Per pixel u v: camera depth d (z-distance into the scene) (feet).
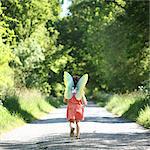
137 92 135.74
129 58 142.10
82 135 64.75
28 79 164.25
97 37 238.07
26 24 182.60
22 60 166.40
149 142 54.90
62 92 270.67
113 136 62.85
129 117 105.60
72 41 324.80
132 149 48.06
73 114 60.08
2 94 95.55
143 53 140.15
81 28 303.89
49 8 188.14
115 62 155.63
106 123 91.04
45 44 213.46
